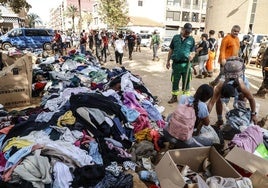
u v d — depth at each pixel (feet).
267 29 73.72
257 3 74.49
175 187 7.99
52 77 22.56
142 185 10.23
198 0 164.25
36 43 66.49
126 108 14.65
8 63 20.68
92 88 19.95
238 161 9.51
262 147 11.28
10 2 57.77
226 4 75.25
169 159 8.84
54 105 15.14
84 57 33.01
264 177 7.72
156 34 47.16
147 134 13.17
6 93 18.22
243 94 13.87
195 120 11.27
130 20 130.62
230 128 13.60
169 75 32.58
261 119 16.14
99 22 161.79
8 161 9.62
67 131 11.61
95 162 10.74
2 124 13.33
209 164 10.03
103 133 12.31
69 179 9.43
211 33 31.22
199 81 29.01
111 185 9.67
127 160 11.57
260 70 38.47
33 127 11.89
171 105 19.84
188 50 18.76
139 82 19.94
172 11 159.02
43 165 9.38
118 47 40.16
